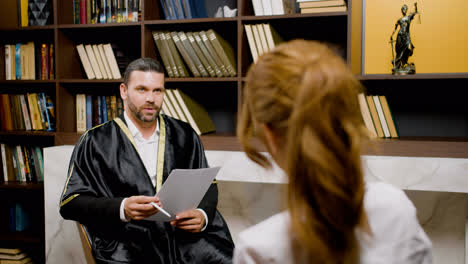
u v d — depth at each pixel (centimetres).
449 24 209
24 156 260
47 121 253
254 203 240
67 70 249
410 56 211
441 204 216
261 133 51
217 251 162
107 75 239
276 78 47
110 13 235
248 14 226
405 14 203
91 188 165
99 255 157
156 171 173
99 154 171
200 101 261
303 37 238
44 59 248
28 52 250
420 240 53
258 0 214
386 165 188
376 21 220
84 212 155
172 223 152
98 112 246
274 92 47
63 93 246
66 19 247
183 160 180
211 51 221
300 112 44
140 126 178
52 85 271
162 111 228
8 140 269
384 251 50
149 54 230
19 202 269
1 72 255
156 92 171
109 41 263
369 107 211
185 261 160
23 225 270
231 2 236
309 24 227
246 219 242
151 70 169
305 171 44
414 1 213
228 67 220
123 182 167
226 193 245
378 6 219
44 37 268
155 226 162
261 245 50
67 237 226
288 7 218
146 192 167
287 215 50
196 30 238
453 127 225
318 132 43
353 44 206
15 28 243
